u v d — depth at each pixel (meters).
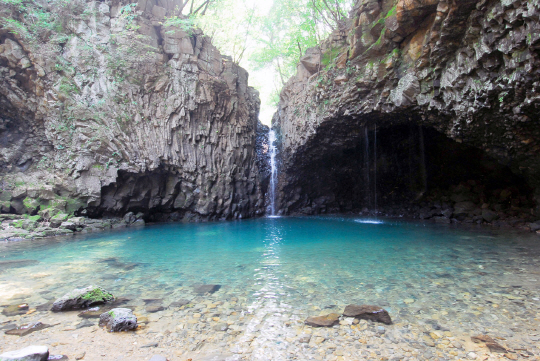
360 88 14.30
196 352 3.63
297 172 24.17
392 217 20.98
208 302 5.20
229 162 22.47
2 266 7.90
